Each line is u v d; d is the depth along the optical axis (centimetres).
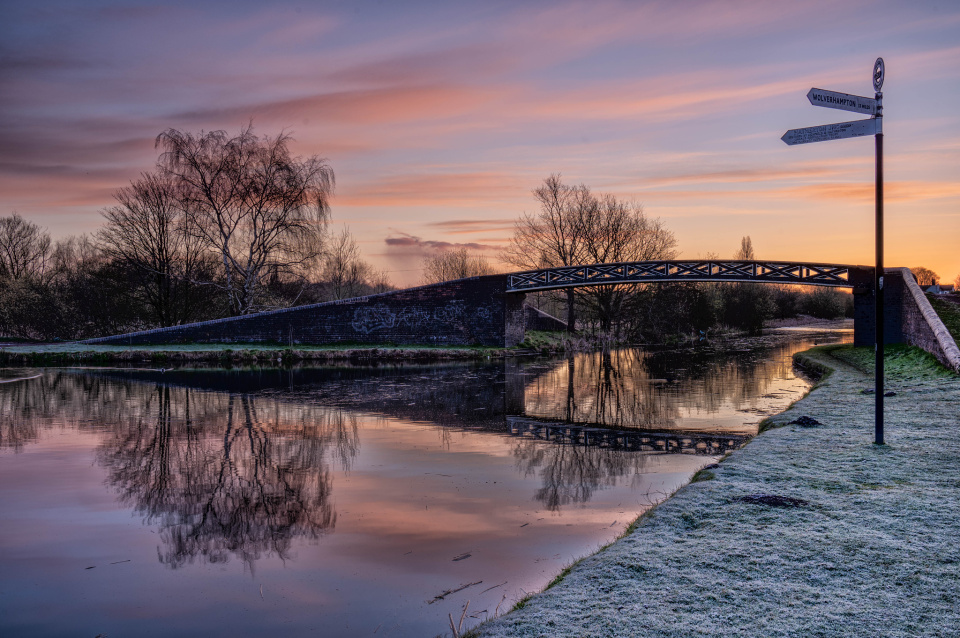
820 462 898
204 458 1277
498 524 852
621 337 5572
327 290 6675
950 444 985
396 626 578
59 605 650
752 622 445
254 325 3856
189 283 4459
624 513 888
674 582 514
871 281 3222
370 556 751
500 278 4072
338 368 3269
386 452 1322
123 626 605
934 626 435
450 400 2102
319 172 4172
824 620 446
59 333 4969
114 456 1301
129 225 4188
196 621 609
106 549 803
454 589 651
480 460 1243
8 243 6581
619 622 449
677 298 5366
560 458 1255
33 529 877
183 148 3959
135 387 2450
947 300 2803
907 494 732
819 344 4769
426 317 4066
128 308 4678
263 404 2008
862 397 1534
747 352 4097
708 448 1341
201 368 3216
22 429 1596
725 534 619
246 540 823
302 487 1062
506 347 4088
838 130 1006
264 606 636
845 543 586
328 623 592
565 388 2417
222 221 4088
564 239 5222
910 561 543
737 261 3597
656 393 2233
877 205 995
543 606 480
